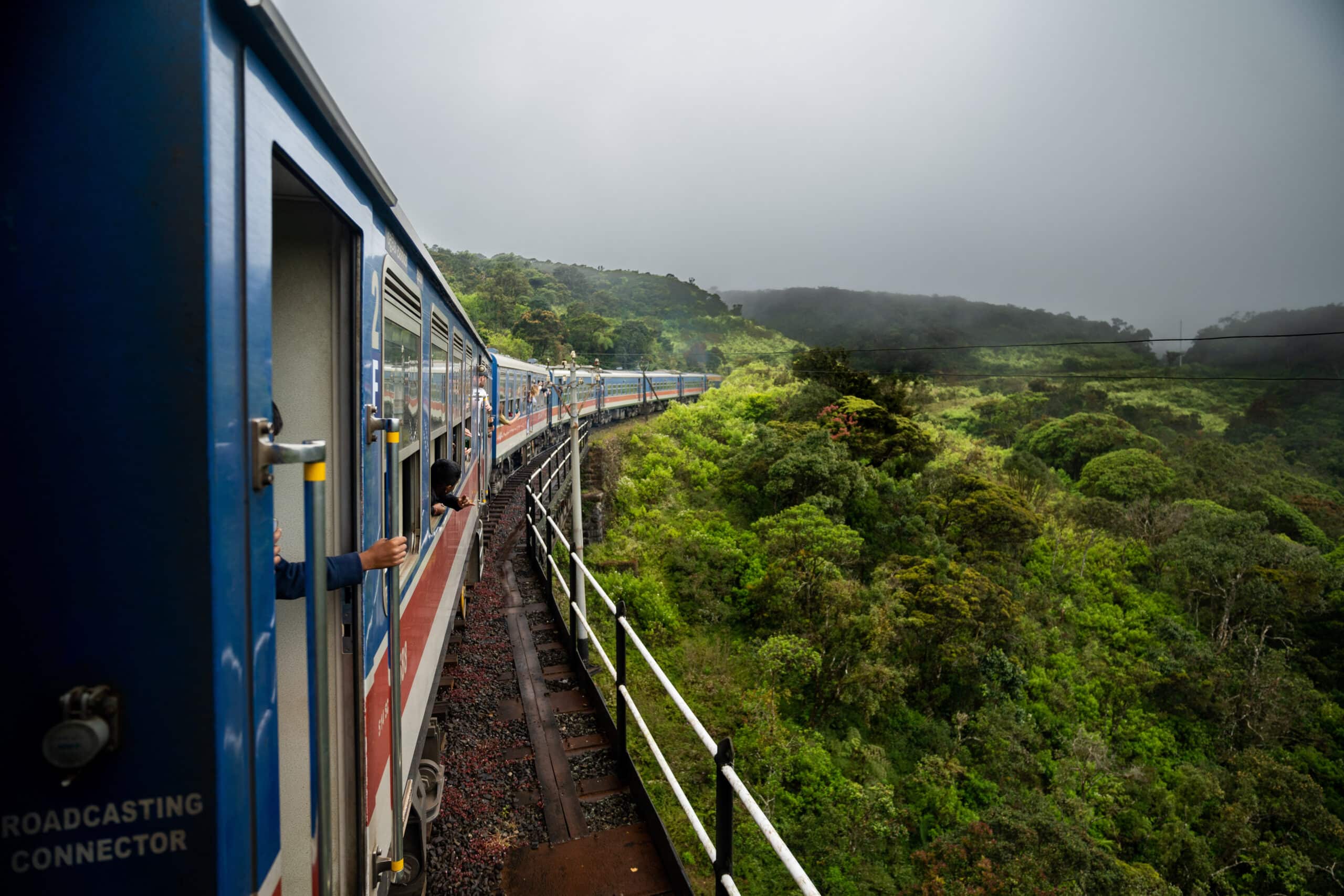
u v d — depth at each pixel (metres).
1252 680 25.27
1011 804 17.61
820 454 26.73
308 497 1.54
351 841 2.24
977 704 21.14
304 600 2.08
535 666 6.88
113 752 1.18
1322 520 41.03
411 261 3.45
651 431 32.50
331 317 2.28
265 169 1.48
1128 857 18.80
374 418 2.53
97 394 1.17
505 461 18.23
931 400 68.62
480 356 9.68
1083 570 30.69
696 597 19.84
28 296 1.15
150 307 1.19
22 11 1.15
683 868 3.71
